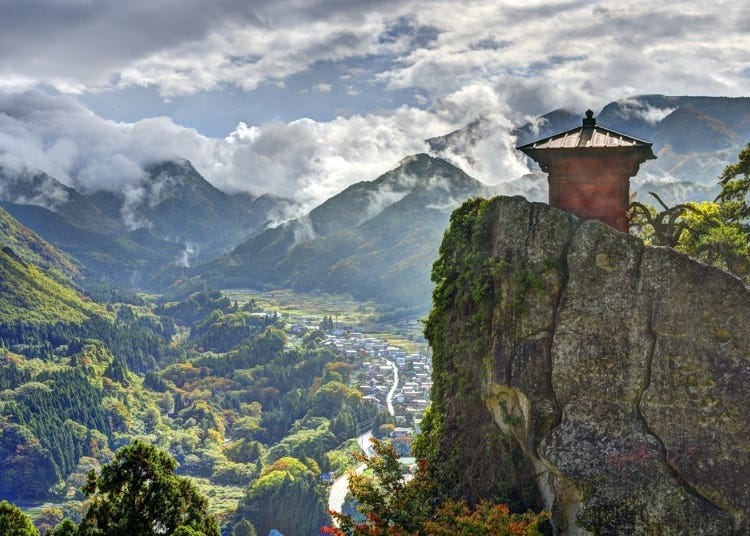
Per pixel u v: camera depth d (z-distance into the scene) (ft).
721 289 93.15
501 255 103.19
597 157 105.60
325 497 415.64
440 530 91.66
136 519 115.14
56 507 547.49
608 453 92.27
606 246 97.71
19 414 632.79
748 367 91.04
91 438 654.53
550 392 96.48
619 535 89.76
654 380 93.30
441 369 114.21
